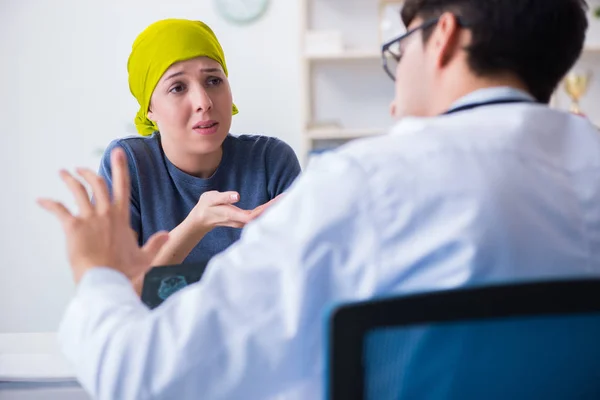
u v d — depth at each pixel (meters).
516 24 0.76
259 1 3.84
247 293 0.65
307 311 0.64
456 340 0.55
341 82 3.83
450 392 0.56
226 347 0.65
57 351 1.25
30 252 3.90
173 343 0.65
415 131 0.71
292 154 1.89
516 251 0.65
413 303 0.53
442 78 0.81
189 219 1.47
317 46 3.64
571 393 0.58
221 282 0.66
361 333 0.52
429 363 0.55
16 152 3.89
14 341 1.34
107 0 3.87
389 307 0.53
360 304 0.53
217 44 1.77
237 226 1.45
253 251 0.67
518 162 0.69
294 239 0.65
